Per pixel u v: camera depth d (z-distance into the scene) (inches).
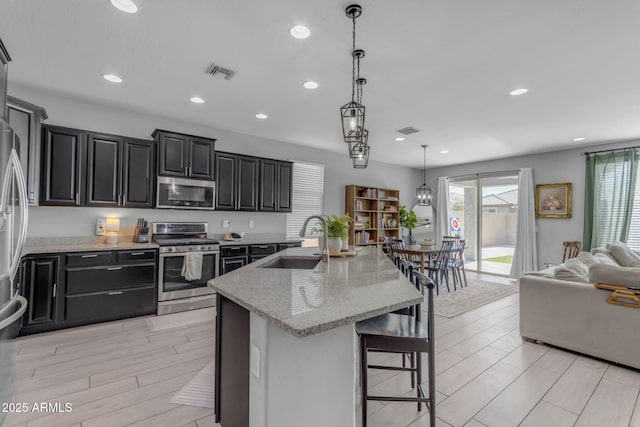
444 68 109.4
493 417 75.4
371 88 126.6
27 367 96.3
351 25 85.9
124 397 81.2
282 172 203.5
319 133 195.8
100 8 79.9
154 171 155.3
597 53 98.3
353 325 51.9
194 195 163.5
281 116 163.6
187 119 169.3
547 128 176.2
